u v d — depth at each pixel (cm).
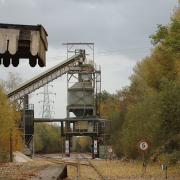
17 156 8931
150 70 7525
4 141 7706
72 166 7112
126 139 8712
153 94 7544
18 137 9825
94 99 12762
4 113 7612
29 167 4706
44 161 8525
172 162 5962
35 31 1238
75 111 12825
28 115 11625
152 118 6581
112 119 12306
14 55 1330
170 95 5350
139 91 10912
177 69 6812
